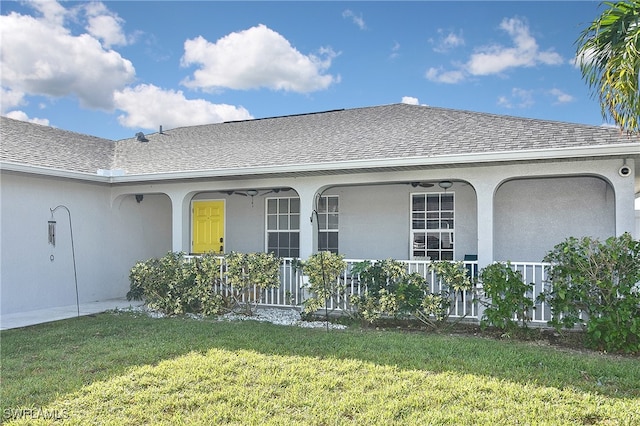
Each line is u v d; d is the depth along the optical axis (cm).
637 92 495
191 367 523
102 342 649
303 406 418
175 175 954
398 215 1006
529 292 731
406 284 755
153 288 906
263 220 1149
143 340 656
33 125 1216
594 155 670
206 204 1215
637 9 496
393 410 406
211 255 917
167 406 418
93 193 1062
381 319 822
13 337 687
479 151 757
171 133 1449
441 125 984
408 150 853
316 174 895
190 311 910
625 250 612
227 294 898
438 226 973
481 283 717
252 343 630
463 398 431
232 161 1014
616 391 450
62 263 982
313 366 527
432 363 537
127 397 438
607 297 610
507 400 426
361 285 808
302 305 848
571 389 452
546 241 877
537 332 698
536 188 886
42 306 938
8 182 875
